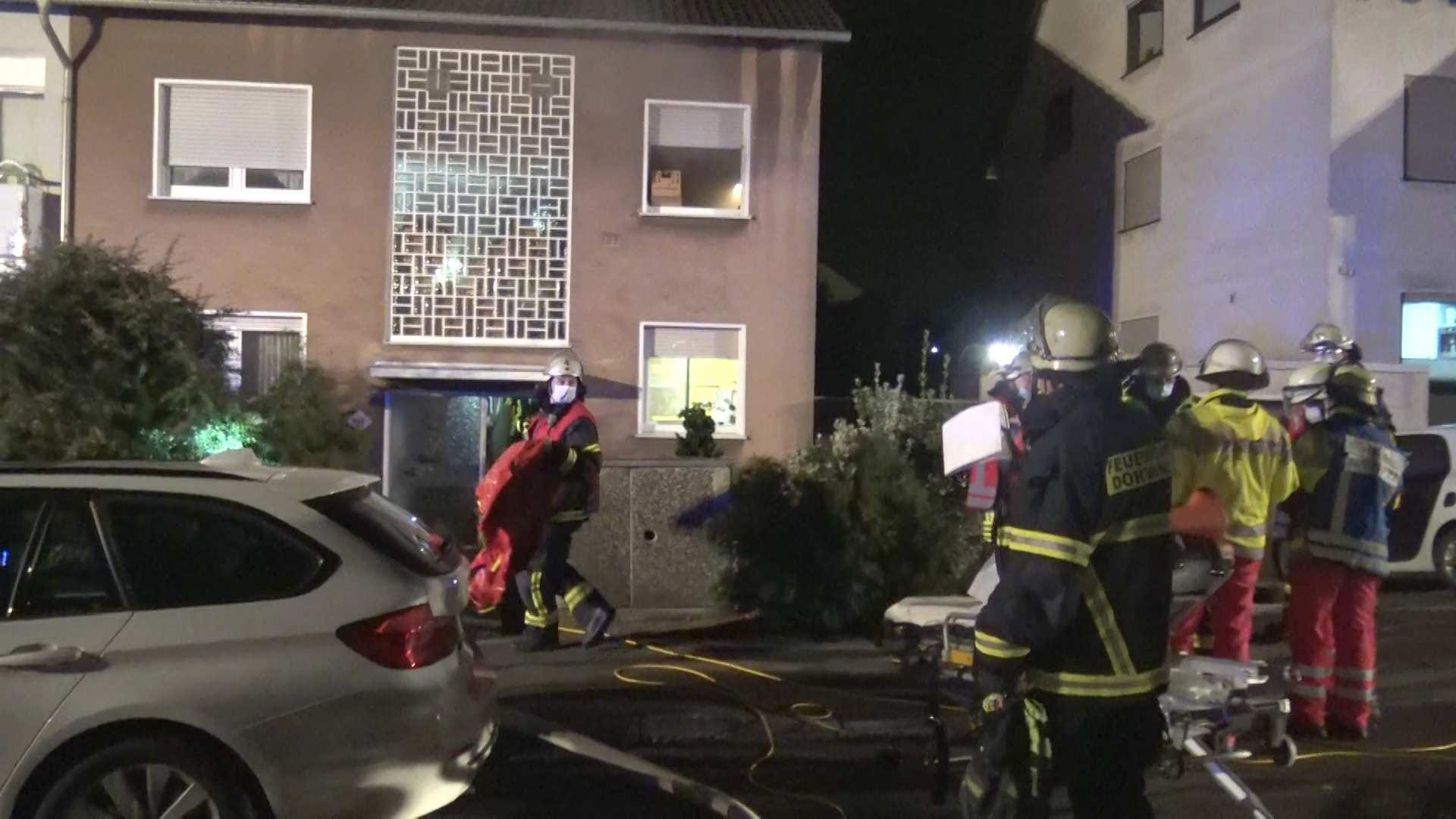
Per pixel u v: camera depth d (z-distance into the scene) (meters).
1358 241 16.16
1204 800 5.74
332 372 14.41
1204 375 6.67
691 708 7.07
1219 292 18.12
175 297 9.88
